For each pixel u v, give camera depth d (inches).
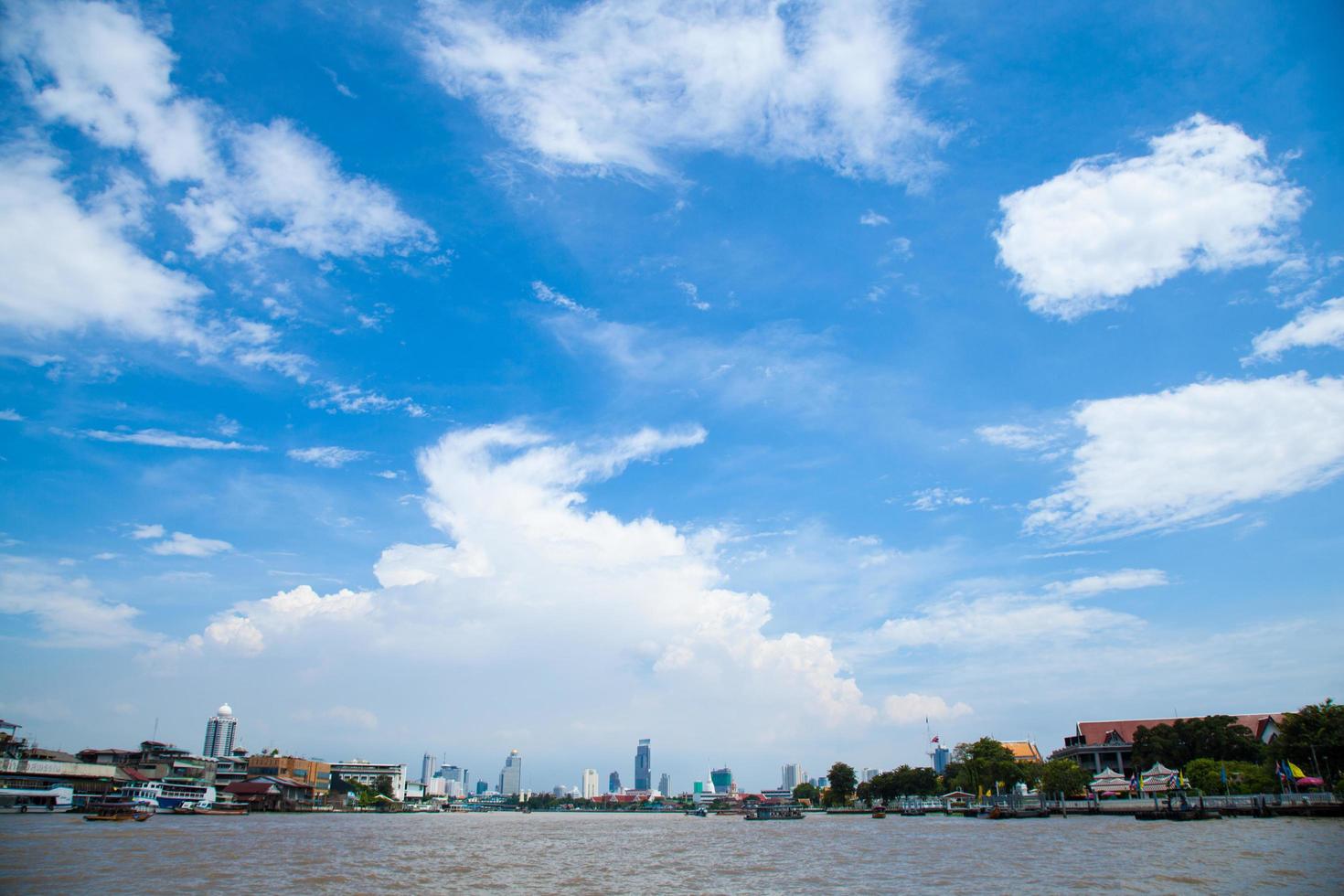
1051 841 3946.9
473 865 3410.4
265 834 5014.8
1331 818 4670.3
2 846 3499.0
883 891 2488.9
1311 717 5334.6
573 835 6368.1
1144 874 2586.1
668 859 3789.4
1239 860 2810.0
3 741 7194.9
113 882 2500.0
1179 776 5600.4
